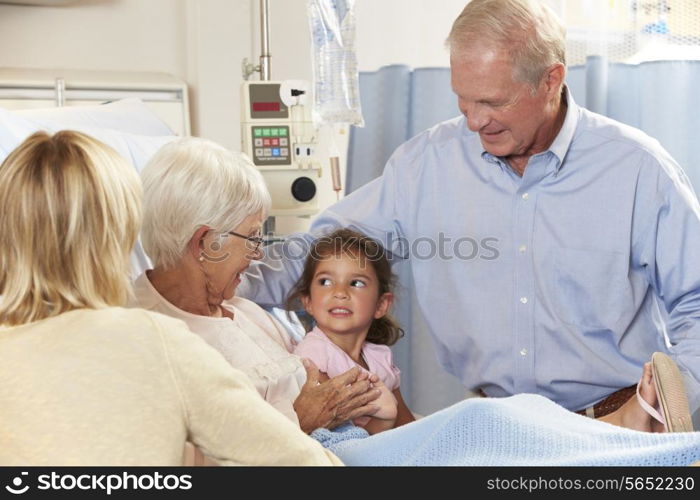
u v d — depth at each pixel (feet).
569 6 8.85
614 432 4.64
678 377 5.38
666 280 6.36
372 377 6.05
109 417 3.56
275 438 3.80
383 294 6.74
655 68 8.82
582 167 6.48
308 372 5.95
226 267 5.67
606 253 6.44
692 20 8.80
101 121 8.04
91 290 3.86
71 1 11.05
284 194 8.84
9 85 10.27
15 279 3.81
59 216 3.81
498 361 6.72
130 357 3.67
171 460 3.61
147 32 11.74
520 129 6.09
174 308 5.61
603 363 6.45
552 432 4.62
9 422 3.56
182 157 5.46
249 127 8.81
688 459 4.36
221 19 11.51
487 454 4.59
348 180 10.19
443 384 9.57
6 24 11.11
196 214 5.42
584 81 8.89
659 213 6.33
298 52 11.85
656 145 6.55
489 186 6.75
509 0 5.93
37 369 3.62
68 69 11.37
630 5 8.84
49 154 3.87
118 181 3.96
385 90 9.91
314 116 8.76
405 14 9.82
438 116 9.78
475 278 6.79
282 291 6.95
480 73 5.87
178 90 11.03
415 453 4.72
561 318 6.54
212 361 3.85
